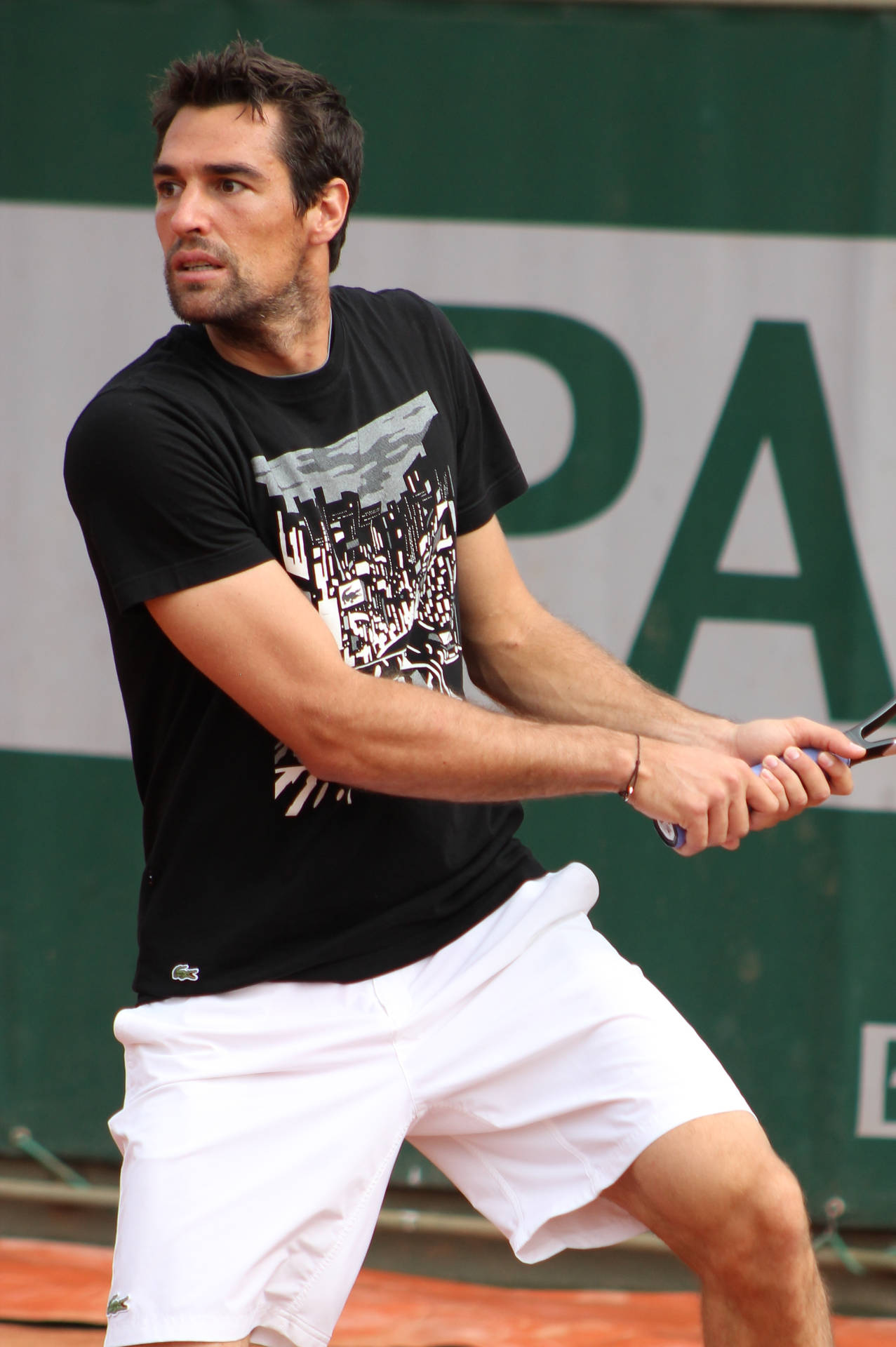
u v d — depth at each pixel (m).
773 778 7.28
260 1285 6.71
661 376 11.80
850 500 11.72
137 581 6.32
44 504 12.21
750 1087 11.97
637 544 11.92
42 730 12.33
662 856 11.95
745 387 11.75
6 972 12.44
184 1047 6.95
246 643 6.36
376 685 6.54
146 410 6.33
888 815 11.80
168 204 6.65
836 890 11.84
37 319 12.10
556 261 11.79
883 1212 11.88
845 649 11.80
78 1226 12.59
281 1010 6.99
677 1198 6.58
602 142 11.68
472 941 7.34
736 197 11.63
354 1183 7.00
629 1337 11.34
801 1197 6.57
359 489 6.95
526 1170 7.29
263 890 6.97
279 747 6.82
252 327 6.61
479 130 11.72
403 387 7.30
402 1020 7.06
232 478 6.50
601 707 8.00
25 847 12.38
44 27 11.88
